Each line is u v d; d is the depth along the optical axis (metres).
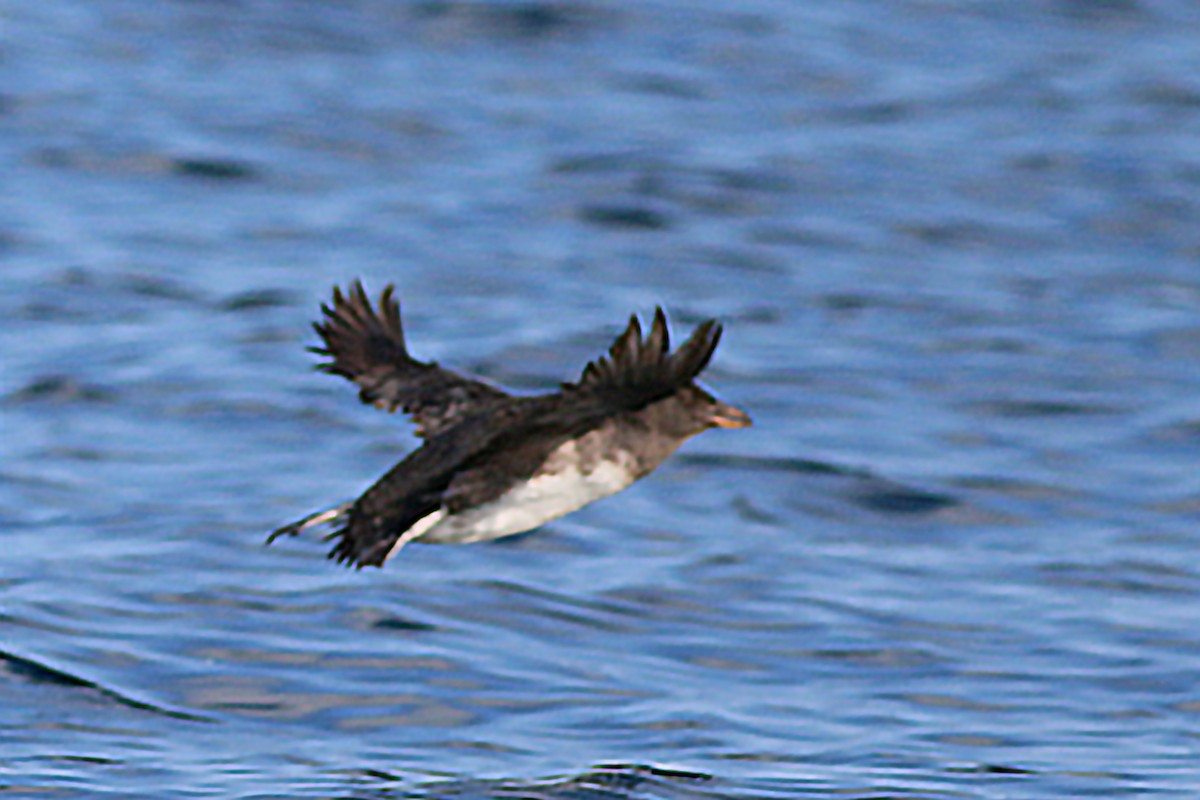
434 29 27.23
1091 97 25.53
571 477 6.46
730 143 23.78
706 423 6.52
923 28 28.05
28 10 27.08
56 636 12.38
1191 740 11.49
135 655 12.20
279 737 11.30
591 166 22.89
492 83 25.58
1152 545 14.52
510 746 11.23
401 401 7.11
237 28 26.91
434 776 10.80
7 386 16.78
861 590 13.58
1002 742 11.43
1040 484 15.61
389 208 21.61
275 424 16.11
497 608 13.05
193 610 12.82
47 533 13.98
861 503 15.16
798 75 26.14
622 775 10.84
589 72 26.08
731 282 19.95
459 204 21.78
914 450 16.14
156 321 18.44
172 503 14.53
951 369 17.86
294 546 13.84
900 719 11.66
